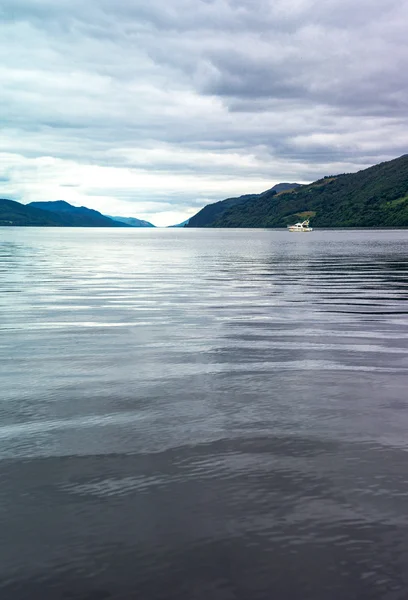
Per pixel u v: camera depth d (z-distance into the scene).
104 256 72.56
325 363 12.55
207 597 4.36
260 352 13.79
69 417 8.66
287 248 99.38
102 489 6.15
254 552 4.93
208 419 8.55
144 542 5.09
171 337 15.94
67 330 17.16
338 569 4.69
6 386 10.52
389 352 13.77
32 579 4.57
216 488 6.17
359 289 30.50
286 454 7.14
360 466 6.75
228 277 39.31
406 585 4.48
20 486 6.21
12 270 45.31
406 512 5.61
